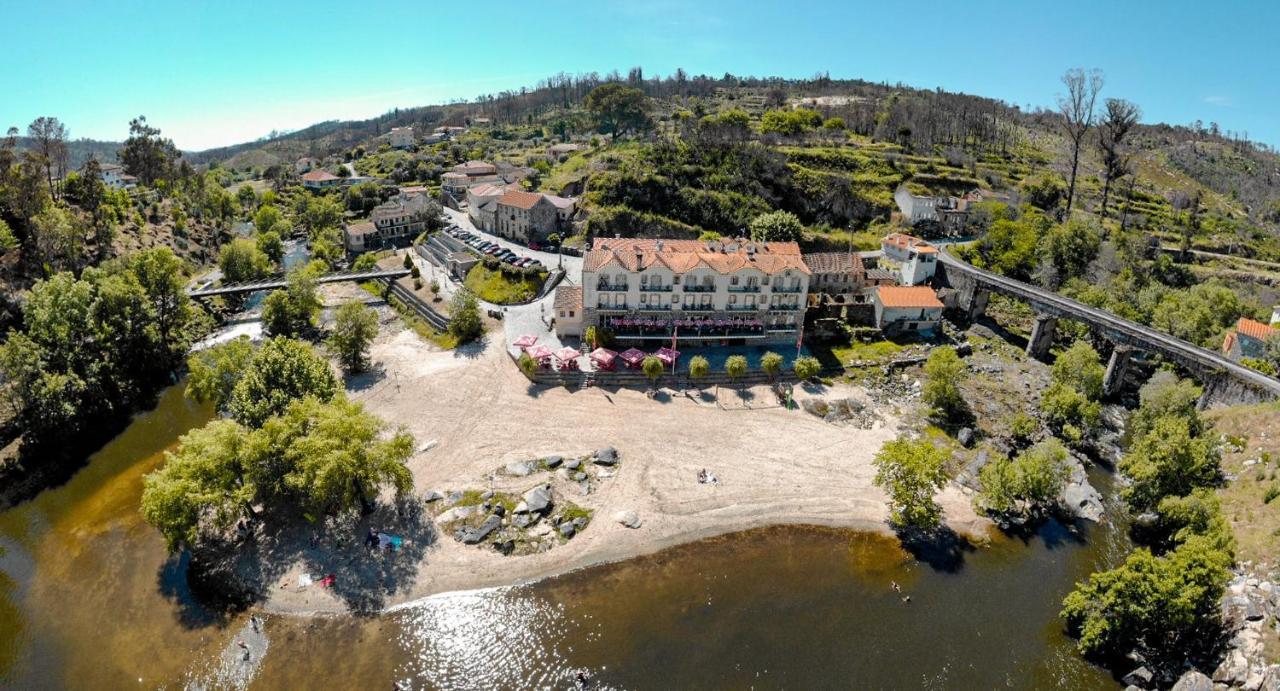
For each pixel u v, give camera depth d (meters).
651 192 171.25
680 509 77.62
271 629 60.72
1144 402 93.44
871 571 69.31
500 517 74.88
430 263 162.00
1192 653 58.00
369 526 72.88
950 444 91.31
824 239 165.62
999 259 151.12
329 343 109.44
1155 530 75.62
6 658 58.00
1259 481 75.81
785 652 59.31
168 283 115.94
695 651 59.22
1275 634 55.41
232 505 67.00
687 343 115.12
